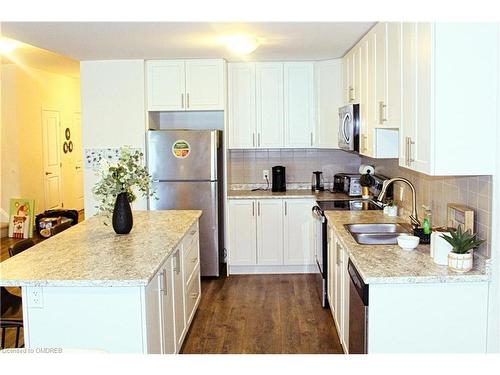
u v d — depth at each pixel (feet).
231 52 17.13
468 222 9.46
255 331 14.02
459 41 8.26
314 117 19.85
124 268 9.34
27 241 11.79
